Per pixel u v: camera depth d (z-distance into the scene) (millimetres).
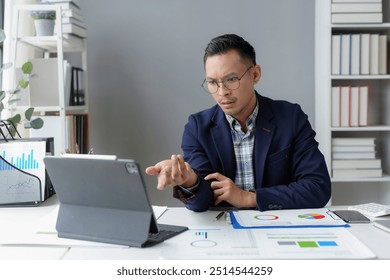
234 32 2795
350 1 2477
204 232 1109
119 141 2857
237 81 1387
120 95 2830
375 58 2547
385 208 1318
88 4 2781
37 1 2553
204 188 1321
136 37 2801
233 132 1567
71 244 1039
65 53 2809
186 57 2809
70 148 2439
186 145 1592
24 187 1498
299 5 2773
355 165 2562
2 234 1130
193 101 2834
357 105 2561
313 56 2795
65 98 2426
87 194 1058
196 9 2787
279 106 1601
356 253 934
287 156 1532
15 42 2281
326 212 1298
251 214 1281
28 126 2055
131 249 1003
